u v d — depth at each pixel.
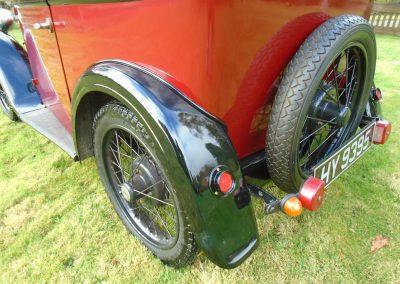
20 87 2.75
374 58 1.67
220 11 1.03
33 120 2.54
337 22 1.34
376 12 8.52
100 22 1.43
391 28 8.23
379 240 1.82
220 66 1.13
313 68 1.25
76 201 2.23
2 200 2.27
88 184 2.39
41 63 2.36
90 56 1.64
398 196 2.13
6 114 3.37
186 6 1.06
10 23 3.22
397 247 1.77
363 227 1.90
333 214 2.00
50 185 2.40
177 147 1.16
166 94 1.23
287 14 1.23
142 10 1.20
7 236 1.97
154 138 1.22
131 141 1.60
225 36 1.08
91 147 1.92
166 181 1.30
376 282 1.60
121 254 1.82
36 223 2.05
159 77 1.29
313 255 1.75
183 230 1.39
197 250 1.48
